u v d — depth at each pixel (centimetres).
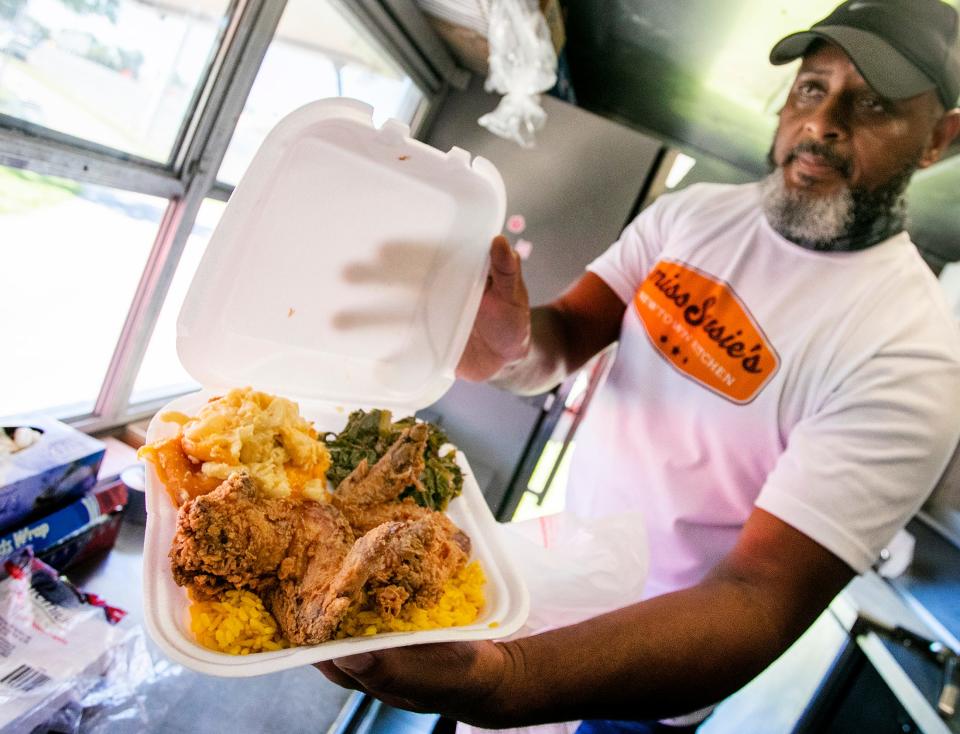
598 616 85
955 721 153
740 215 136
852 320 115
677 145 330
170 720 99
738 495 124
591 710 79
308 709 110
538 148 266
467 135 278
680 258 139
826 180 122
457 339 105
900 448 100
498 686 72
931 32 113
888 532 99
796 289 124
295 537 68
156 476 73
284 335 93
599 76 294
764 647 87
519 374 137
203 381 86
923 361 106
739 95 256
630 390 141
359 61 225
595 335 155
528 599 84
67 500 118
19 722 87
